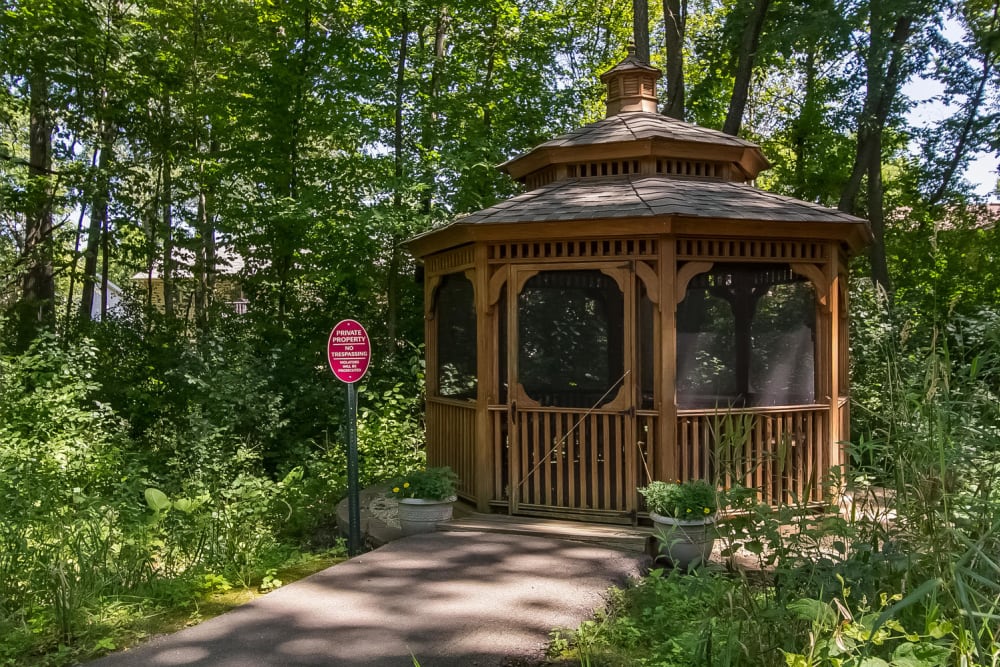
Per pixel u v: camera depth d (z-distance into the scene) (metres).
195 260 14.66
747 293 6.90
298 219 11.80
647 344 6.64
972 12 16.00
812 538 3.86
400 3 12.22
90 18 13.20
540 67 14.42
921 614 3.10
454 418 7.82
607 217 6.48
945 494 3.05
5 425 9.62
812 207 7.24
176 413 11.71
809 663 2.59
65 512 6.56
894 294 12.88
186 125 14.27
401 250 12.95
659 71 8.95
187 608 5.03
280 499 8.56
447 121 13.09
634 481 6.59
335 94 12.45
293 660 3.88
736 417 6.65
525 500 7.00
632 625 4.49
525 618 4.50
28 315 13.63
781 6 14.20
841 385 8.02
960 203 18.02
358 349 6.88
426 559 5.69
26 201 13.86
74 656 4.13
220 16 13.50
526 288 7.04
